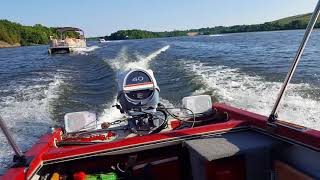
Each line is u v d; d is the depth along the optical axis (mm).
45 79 7887
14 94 6051
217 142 1626
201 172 1617
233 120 1870
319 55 10266
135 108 1928
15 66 13469
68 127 2025
